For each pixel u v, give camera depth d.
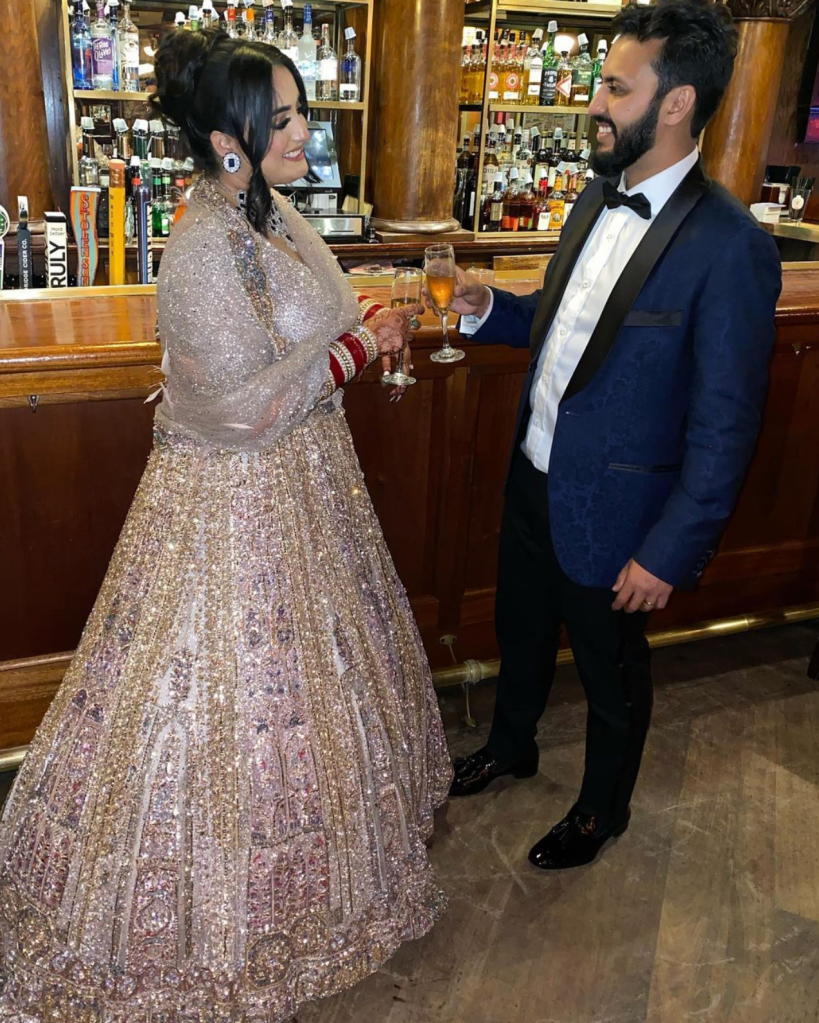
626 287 1.53
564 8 3.74
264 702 1.49
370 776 1.61
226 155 1.35
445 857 2.04
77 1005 1.52
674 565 1.54
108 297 2.17
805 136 4.32
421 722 1.86
